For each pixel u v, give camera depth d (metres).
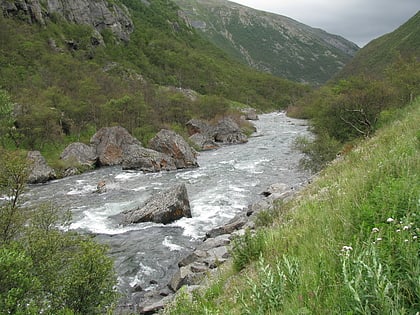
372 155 9.55
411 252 3.15
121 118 50.47
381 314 2.56
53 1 98.19
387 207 4.50
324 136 27.09
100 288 8.88
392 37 129.00
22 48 66.50
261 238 7.05
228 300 5.01
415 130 9.70
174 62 126.44
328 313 3.03
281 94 136.62
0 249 7.38
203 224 18.67
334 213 5.57
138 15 162.88
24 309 6.88
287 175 28.16
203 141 47.47
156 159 34.44
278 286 3.72
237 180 27.73
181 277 11.45
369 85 29.08
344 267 2.99
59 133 42.47
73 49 91.56
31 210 13.34
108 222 19.42
